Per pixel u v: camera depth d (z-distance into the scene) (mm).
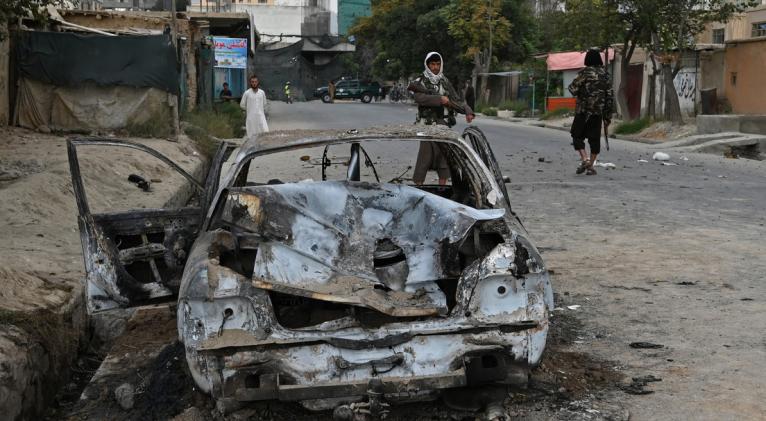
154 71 18344
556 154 18406
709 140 21500
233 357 3752
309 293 3902
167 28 21969
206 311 3779
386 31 59438
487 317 3877
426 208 4617
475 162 4957
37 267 6633
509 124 34938
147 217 4984
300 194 4695
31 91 17922
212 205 4738
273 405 4098
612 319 5645
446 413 4035
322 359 3775
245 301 3797
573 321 5625
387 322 3986
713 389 4309
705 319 5570
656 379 4473
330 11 78062
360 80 62969
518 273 3900
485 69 50656
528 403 4160
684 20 24828
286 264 4172
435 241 4375
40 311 5438
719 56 27375
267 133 5312
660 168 15617
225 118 25781
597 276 6840
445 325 3834
